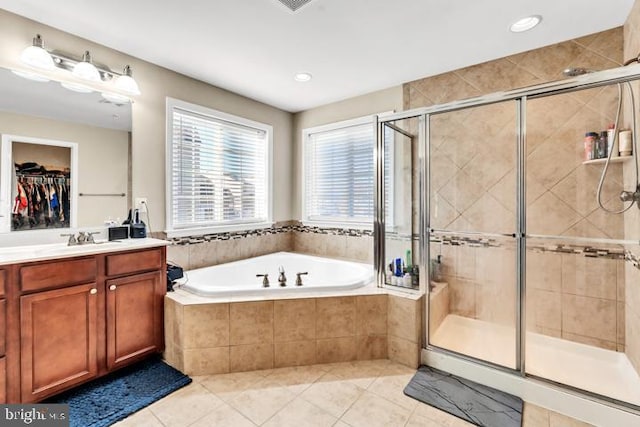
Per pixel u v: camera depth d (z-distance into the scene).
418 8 1.76
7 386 1.50
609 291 1.99
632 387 1.71
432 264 2.36
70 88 2.06
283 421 1.59
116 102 2.27
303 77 2.73
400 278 2.36
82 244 1.97
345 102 3.29
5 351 1.49
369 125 3.16
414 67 2.54
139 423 1.57
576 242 2.07
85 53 2.02
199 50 2.26
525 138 2.01
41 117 1.94
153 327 2.10
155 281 2.11
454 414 1.65
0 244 1.77
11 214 1.81
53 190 1.98
